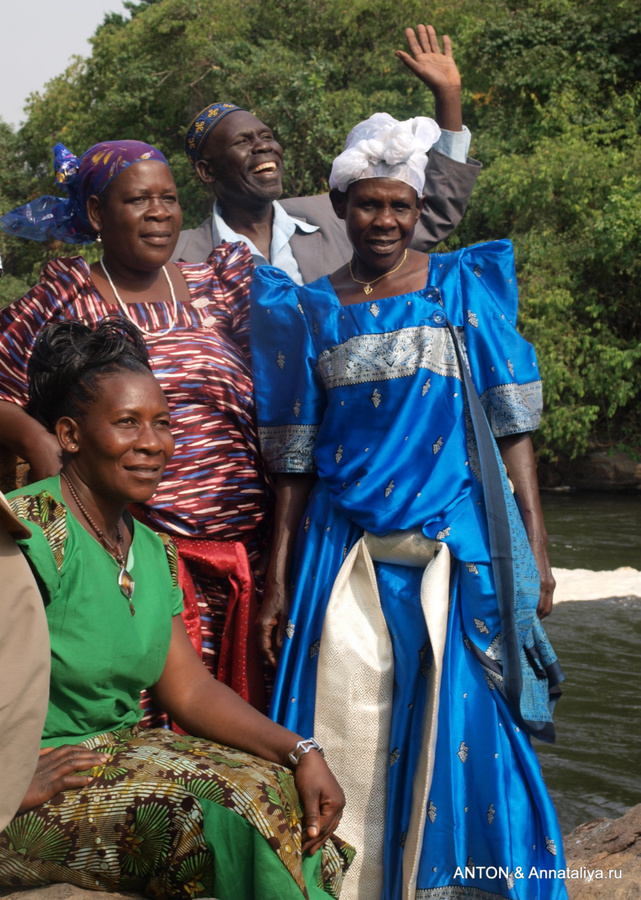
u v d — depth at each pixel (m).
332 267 4.27
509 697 2.76
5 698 1.77
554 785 4.62
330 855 2.29
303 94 20.03
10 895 1.98
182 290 3.41
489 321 2.95
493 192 19.00
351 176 2.93
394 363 2.91
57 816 1.96
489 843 2.67
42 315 3.14
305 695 2.91
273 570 3.10
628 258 17.80
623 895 2.98
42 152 28.45
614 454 18.70
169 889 1.98
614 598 7.85
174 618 2.46
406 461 2.88
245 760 2.14
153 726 2.88
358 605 2.90
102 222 3.23
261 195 4.22
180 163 21.91
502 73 21.19
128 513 2.38
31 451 2.84
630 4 21.05
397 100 21.05
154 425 2.25
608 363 17.53
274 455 3.14
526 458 2.99
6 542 1.82
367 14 22.80
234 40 22.52
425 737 2.71
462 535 2.80
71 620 2.09
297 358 3.09
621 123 20.45
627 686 5.90
